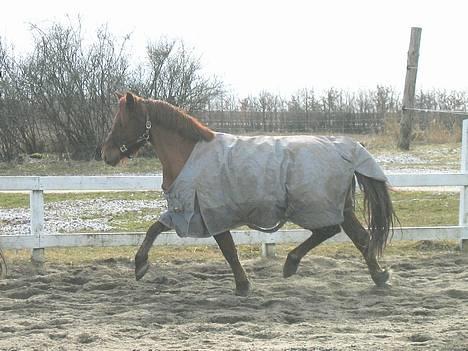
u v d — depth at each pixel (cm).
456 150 2500
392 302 718
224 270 883
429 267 904
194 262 934
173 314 670
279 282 815
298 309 689
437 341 552
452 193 1563
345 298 737
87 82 2552
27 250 1016
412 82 2544
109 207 1472
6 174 2109
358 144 750
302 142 730
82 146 2552
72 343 566
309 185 704
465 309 682
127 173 2111
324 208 712
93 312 675
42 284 796
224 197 707
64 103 2525
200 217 712
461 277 835
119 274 860
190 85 2678
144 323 632
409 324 626
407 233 986
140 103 736
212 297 736
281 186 706
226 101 3061
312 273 866
